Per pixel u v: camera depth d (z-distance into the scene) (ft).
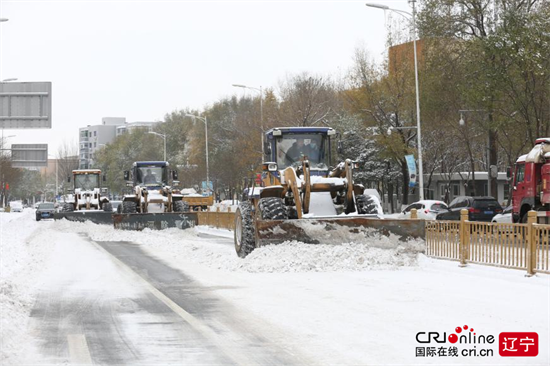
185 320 71.92
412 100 317.63
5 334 63.16
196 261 136.77
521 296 86.02
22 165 337.72
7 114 219.41
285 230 116.88
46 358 56.18
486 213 224.94
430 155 381.81
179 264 131.34
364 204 125.29
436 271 112.06
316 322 69.67
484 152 406.62
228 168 516.32
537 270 98.43
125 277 110.63
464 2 277.64
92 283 103.35
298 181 124.57
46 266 130.11
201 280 104.99
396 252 117.19
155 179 262.67
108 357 56.39
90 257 148.56
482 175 406.62
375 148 422.41
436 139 362.74
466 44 275.80
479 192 432.25
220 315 74.54
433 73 284.61
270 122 419.74
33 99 220.02
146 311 77.71
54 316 75.15
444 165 412.16
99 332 66.44
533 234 99.66
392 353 56.49
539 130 254.06
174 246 173.17
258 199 135.74
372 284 97.55
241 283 100.48
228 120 613.93
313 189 125.39
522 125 265.34
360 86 375.04
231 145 552.00
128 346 60.29
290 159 136.56
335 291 90.99
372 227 116.98
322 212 124.26
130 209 239.50
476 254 113.09
